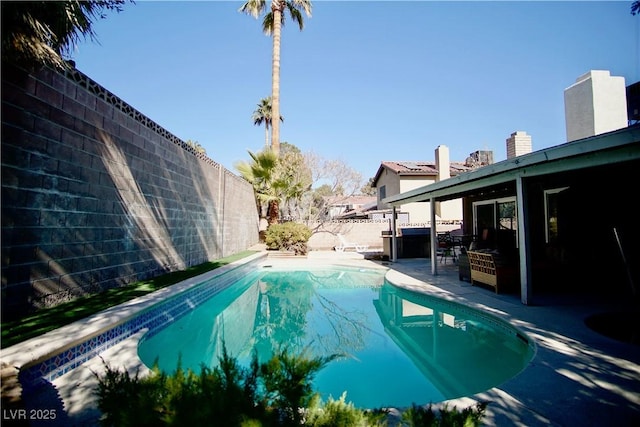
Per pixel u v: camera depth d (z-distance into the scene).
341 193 23.00
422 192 8.77
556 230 8.59
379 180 23.25
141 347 4.35
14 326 3.43
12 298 3.69
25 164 3.88
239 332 5.89
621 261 6.98
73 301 4.62
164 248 7.59
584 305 5.44
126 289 5.58
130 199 6.23
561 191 8.45
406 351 4.65
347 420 1.41
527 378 2.93
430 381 3.74
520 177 5.46
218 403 1.31
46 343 2.93
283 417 1.44
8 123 3.67
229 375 1.49
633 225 6.76
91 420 2.30
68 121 4.61
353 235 19.62
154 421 1.29
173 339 5.33
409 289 7.17
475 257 7.27
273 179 16.97
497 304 5.57
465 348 4.68
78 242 4.79
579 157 4.35
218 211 11.61
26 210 3.89
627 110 7.97
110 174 5.61
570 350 3.55
